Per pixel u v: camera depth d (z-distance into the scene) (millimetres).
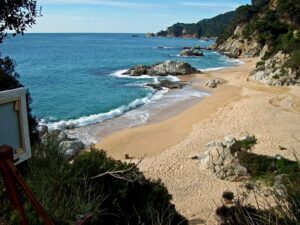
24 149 3498
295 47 62594
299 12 115000
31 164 7684
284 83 55906
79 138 30875
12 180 3363
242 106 41781
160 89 55031
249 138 28203
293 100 44469
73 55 121500
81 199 7203
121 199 9672
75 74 72562
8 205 5555
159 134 32250
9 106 3322
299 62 55719
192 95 50312
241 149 24250
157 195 11633
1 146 3232
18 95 3359
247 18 144375
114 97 48969
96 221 6980
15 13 10836
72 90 54438
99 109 42125
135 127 34750
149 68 73000
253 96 48062
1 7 10469
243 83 59750
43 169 7625
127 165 11328
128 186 10492
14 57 109938
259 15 134375
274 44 109500
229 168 22125
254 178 21078
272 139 29047
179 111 41062
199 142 29547
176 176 22609
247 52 121562
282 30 112875
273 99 45562
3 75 11742
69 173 7922
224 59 113500
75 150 26328
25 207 5797
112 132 33062
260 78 61281
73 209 6383
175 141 30250
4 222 5246
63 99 47875
